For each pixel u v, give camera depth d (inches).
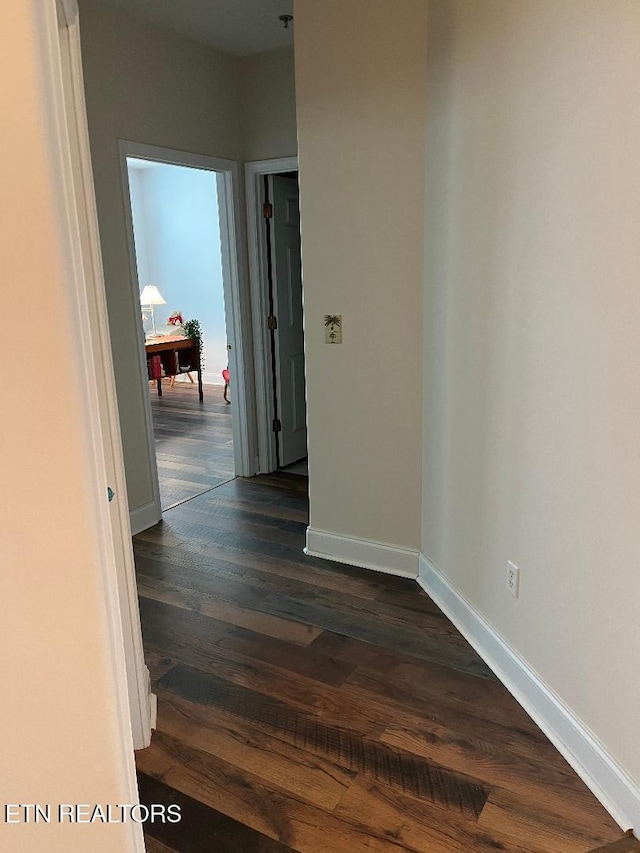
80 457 27.4
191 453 211.5
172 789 72.0
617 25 57.5
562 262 68.9
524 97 73.6
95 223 63.6
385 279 111.2
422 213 105.4
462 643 99.2
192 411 277.0
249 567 127.5
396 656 96.2
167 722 83.0
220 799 70.5
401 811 68.4
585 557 68.9
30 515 26.6
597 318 63.6
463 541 100.6
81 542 28.0
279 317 181.2
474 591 98.4
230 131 162.1
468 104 86.9
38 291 25.1
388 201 107.7
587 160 63.2
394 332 112.7
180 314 335.6
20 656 27.5
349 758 76.1
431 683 89.7
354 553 127.6
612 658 65.9
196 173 319.9
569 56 64.6
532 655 82.2
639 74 55.4
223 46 152.6
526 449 79.4
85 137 61.1
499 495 87.4
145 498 148.9
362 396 118.9
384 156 106.3
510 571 86.0
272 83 157.8
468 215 89.7
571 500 70.6
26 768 28.8
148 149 140.3
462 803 69.1
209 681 91.4
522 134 74.7
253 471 187.3
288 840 65.2
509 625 88.0
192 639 102.0
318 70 108.4
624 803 65.5
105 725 30.5
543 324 73.4
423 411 112.9
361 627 104.6
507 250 80.2
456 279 95.0
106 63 129.0
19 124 23.6
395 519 121.3
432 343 106.2
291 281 184.1
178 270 340.5
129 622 74.2
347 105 107.4
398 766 74.6
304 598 114.4
